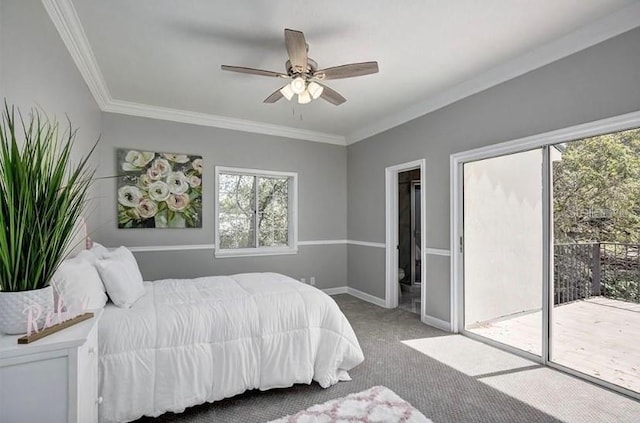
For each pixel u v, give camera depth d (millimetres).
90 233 3307
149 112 4066
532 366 2703
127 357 1843
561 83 2588
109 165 3865
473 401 2166
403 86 3451
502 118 3039
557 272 2688
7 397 1072
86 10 2174
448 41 2588
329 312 2480
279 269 4938
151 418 1978
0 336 1155
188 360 1979
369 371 2600
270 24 2359
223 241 4633
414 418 1952
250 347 2166
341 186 5504
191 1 2100
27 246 1204
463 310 3473
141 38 2527
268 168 4883
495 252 3168
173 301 2260
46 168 1315
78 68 2758
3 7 1510
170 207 4180
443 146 3672
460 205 3498
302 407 2098
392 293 4555
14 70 1615
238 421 1958
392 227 4586
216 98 3787
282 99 3812
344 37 2531
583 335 2535
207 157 4445
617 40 2260
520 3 2121
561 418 1987
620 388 2289
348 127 4961
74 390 1159
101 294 2023
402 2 2115
